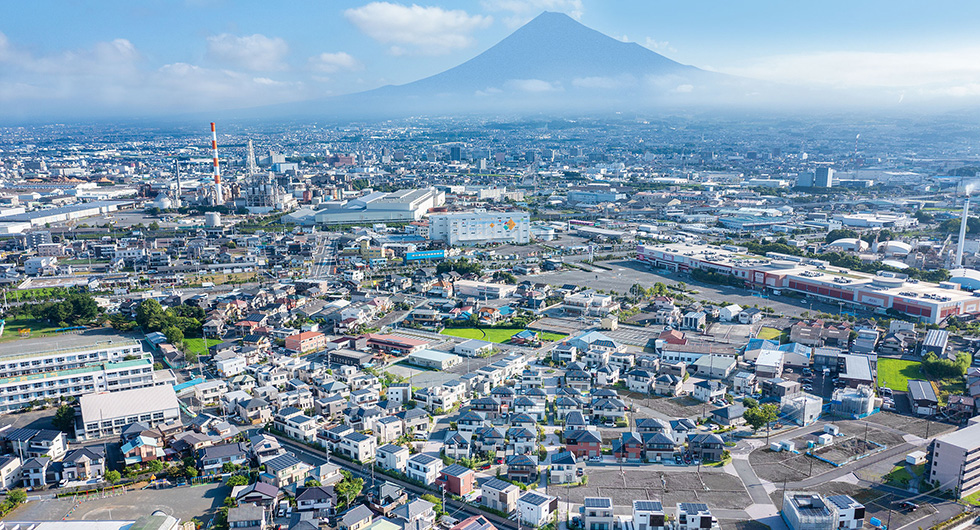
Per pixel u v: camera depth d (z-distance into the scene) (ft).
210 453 543.80
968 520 471.62
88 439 602.03
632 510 476.54
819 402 640.99
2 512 476.54
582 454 563.48
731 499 496.64
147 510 485.15
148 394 642.63
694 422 629.92
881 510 480.64
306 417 621.31
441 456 565.53
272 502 485.56
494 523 473.67
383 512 479.82
